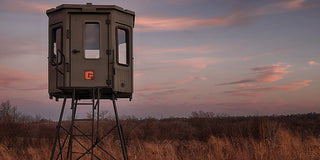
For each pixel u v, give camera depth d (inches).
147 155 502.3
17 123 834.8
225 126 869.2
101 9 451.5
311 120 1087.6
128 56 472.4
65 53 443.2
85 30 448.8
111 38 449.1
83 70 442.6
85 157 511.8
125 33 475.5
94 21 449.4
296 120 1111.0
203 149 514.6
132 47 478.0
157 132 943.0
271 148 483.2
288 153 465.1
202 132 892.6
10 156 551.8
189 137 864.3
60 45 450.0
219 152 490.0
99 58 445.4
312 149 468.1
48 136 815.7
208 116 1099.9
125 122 1010.7
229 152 486.9
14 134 759.7
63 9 450.6
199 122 1050.1
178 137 887.7
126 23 472.4
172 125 1083.9
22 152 597.6
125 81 464.1
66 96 477.4
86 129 880.3
